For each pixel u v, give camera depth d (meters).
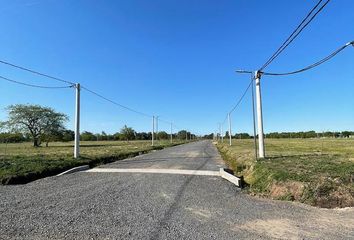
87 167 20.67
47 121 67.62
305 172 13.43
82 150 41.19
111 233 7.36
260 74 20.94
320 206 10.51
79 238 7.03
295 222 8.37
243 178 16.94
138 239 6.96
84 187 13.36
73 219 8.48
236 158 26.05
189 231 7.54
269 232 7.50
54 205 10.08
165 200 10.95
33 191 12.52
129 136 118.62
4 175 15.61
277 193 12.11
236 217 8.84
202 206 10.15
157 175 17.08
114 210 9.48
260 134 21.03
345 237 7.12
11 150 43.84
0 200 10.85
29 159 21.94
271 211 9.57
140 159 27.77
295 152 27.41
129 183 14.40
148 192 12.31
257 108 21.19
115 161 26.41
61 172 18.89
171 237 7.09
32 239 6.95
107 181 14.98
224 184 14.57
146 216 8.85
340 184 11.40
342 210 9.76
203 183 14.72
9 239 6.93
